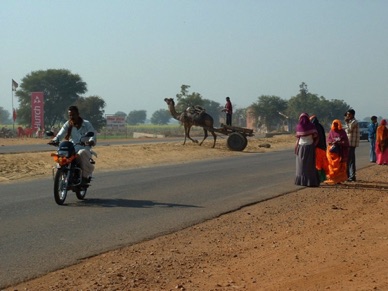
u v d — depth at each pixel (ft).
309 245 29.89
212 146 126.72
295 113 524.52
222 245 30.30
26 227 34.32
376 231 33.19
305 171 55.36
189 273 24.73
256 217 38.81
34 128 217.77
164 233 33.22
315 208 42.63
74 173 44.29
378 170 73.77
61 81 407.23
